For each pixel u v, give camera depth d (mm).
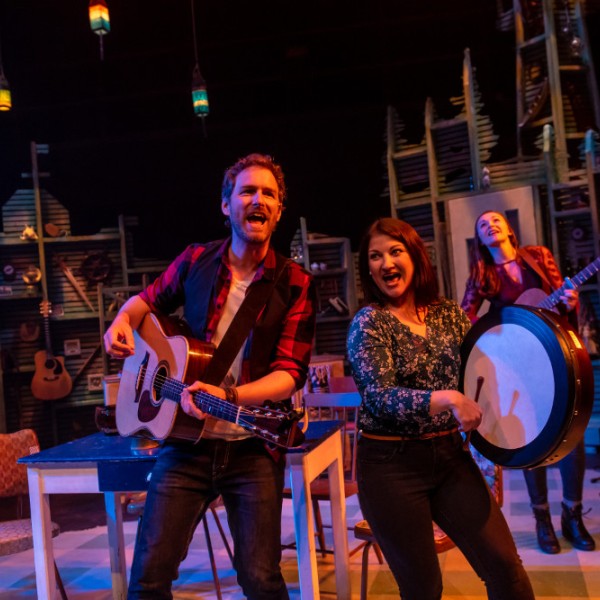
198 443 2180
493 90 7602
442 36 7699
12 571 4047
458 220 6375
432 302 2186
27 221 7500
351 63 7918
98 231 8180
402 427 2010
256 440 2188
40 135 8203
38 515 2854
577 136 6238
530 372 2043
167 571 2059
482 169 6371
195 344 2246
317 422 3090
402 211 6793
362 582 2855
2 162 8133
